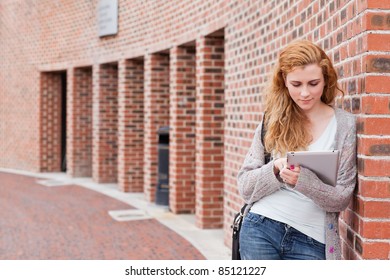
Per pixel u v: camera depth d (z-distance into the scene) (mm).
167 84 19453
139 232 14867
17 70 29656
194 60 17047
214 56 14961
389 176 5594
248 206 5660
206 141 14938
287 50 5422
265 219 5469
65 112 28484
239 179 5676
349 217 6184
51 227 15602
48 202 19812
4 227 15609
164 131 17984
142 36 19859
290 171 5207
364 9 5699
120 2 21625
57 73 28188
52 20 26797
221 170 14977
